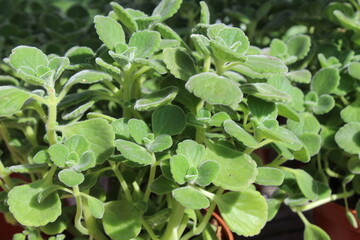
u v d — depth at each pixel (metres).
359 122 0.44
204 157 0.34
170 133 0.36
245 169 0.34
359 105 0.46
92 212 0.33
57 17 0.70
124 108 0.41
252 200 0.35
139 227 0.36
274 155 0.61
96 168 0.40
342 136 0.43
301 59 0.52
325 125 0.48
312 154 0.42
